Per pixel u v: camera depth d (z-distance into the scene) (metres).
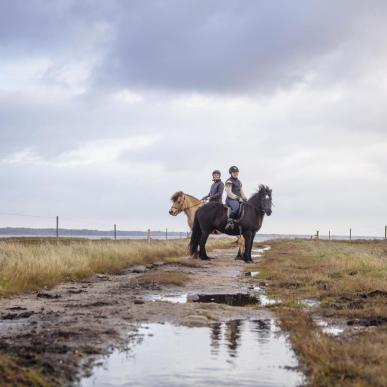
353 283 13.37
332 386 5.60
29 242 30.98
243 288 14.12
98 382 5.72
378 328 8.31
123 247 24.56
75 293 12.86
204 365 6.36
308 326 8.48
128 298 11.87
